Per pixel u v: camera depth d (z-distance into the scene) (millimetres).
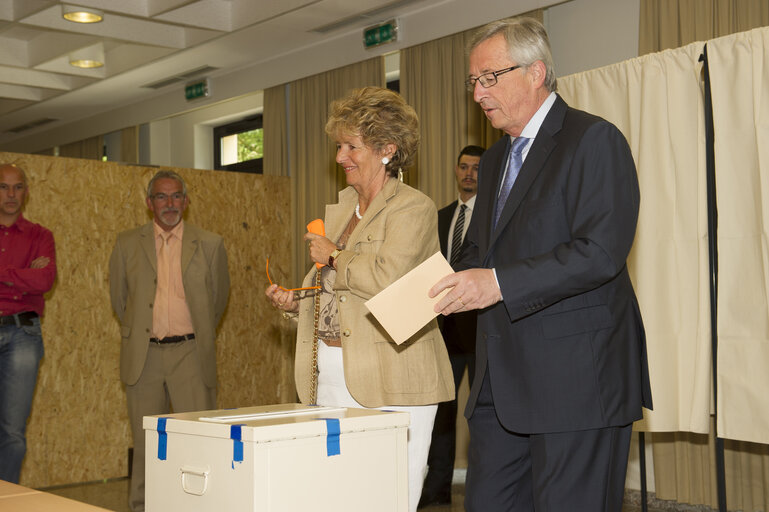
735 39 3680
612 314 1884
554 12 5324
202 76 7859
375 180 2348
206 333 4434
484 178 2229
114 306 4484
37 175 5551
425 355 2240
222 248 4613
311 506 1670
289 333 6840
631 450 4730
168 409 4652
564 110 1989
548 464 1877
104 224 5816
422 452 2260
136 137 8891
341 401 2275
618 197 1827
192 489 1725
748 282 3598
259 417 1792
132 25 6461
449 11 5750
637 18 4891
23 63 7469
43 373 5477
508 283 1788
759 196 3586
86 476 5594
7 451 4012
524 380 1895
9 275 3947
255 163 8047
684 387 3941
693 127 3967
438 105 5852
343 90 6617
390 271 2158
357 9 6000
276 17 6055
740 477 4184
